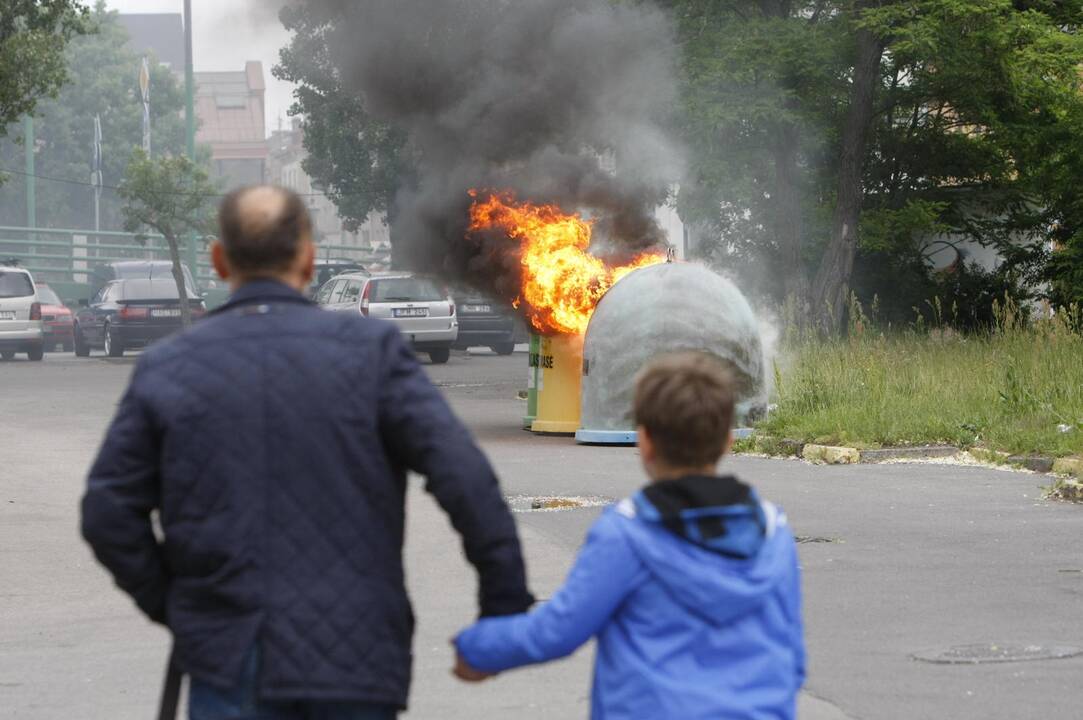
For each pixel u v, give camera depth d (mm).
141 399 4199
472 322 45531
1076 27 38156
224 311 4340
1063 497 14859
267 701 4012
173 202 49125
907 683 7988
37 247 75812
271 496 4105
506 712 7652
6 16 42156
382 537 4164
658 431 3953
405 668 4164
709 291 21016
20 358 47688
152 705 8078
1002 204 39781
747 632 3889
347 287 42281
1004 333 24750
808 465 18141
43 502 16062
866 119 36031
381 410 4191
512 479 17125
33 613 10750
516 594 4203
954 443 18672
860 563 11609
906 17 34719
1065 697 7672
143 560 4211
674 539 3881
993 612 9789
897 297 38906
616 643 3926
